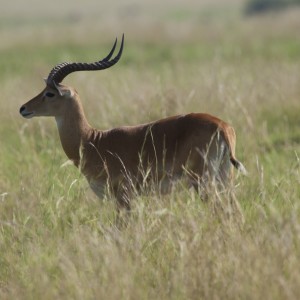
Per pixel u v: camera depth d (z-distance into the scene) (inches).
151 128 1107.3
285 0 7445.9
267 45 3659.0
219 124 1053.8
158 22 4965.6
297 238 861.8
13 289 848.3
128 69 2970.0
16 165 1376.7
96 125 1653.5
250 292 775.7
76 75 2381.9
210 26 4564.5
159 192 1107.9
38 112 1154.7
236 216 951.6
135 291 801.6
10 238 1009.5
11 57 3836.1
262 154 1469.0
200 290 804.0
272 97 1809.8
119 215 1067.3
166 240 912.9
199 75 2235.5
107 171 1106.1
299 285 772.6
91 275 855.7
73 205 1082.1
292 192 1054.4
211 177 1051.9
